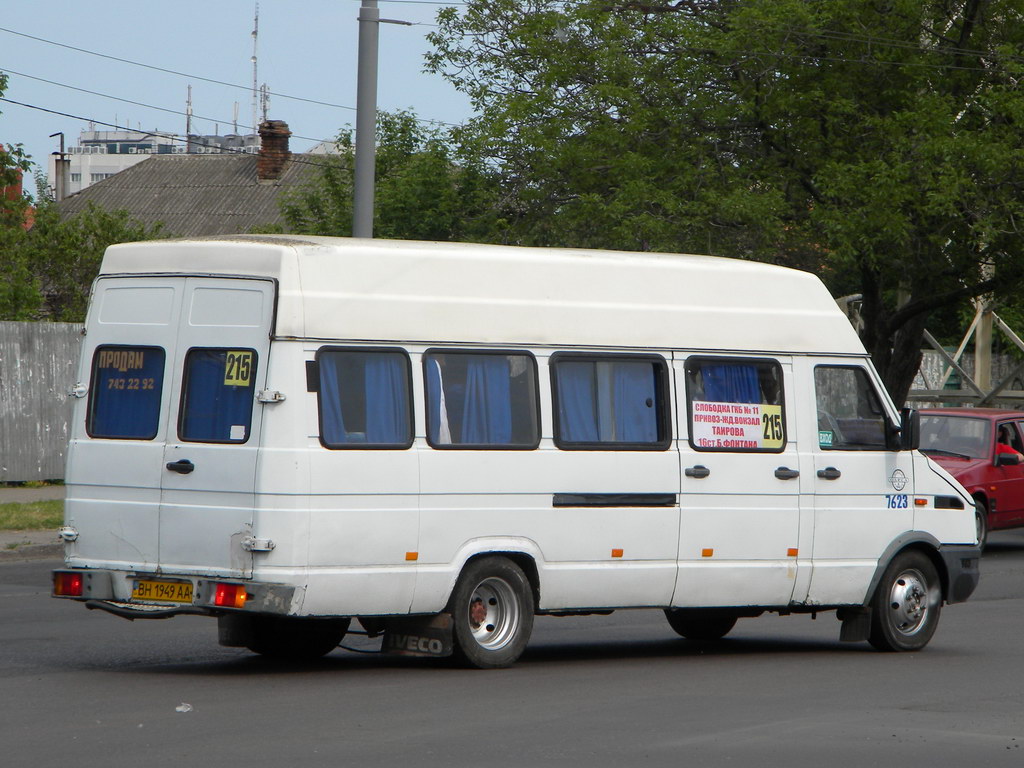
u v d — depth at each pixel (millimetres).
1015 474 42281
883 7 56312
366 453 19922
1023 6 56406
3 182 63500
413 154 68000
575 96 57031
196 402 20125
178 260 20531
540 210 59219
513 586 21312
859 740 16781
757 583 23234
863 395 24641
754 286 23781
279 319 19578
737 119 56781
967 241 54969
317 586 19500
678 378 22750
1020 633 27375
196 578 19750
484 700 18797
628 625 28078
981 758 15969
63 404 52031
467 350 20969
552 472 21453
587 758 15484
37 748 15508
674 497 22516
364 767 14820
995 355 91062
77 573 20703
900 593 24656
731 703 19047
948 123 53531
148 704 18125
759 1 53469
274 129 116812
